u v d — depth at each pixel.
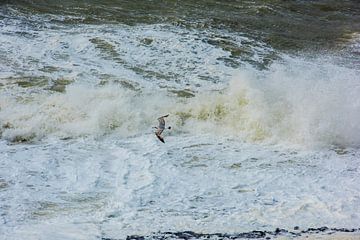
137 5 71.62
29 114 44.09
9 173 36.34
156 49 57.62
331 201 34.12
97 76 50.50
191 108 46.28
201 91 49.09
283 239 29.30
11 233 29.34
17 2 68.81
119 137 43.19
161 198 34.00
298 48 63.03
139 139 42.84
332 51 63.06
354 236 29.73
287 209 33.06
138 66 53.44
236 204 33.59
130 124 44.34
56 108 45.00
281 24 71.19
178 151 40.84
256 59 57.97
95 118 44.12
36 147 40.84
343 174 38.34
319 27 72.00
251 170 38.41
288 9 78.50
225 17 70.62
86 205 32.81
